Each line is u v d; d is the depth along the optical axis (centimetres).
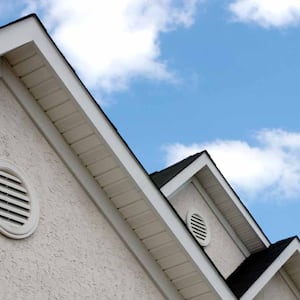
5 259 581
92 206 698
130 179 694
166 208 717
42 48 648
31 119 672
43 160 666
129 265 707
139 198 704
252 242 1148
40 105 682
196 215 1101
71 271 636
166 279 741
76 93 665
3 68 658
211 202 1148
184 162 1122
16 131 651
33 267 602
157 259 738
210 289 734
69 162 689
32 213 623
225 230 1148
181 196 1091
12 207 611
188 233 731
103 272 670
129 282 695
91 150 692
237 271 1091
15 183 625
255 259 1111
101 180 708
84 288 641
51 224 640
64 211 661
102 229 696
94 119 674
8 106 654
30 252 606
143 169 707
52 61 654
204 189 1141
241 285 982
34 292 591
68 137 692
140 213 714
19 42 630
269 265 1030
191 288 743
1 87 655
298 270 1085
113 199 716
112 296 667
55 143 683
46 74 660
